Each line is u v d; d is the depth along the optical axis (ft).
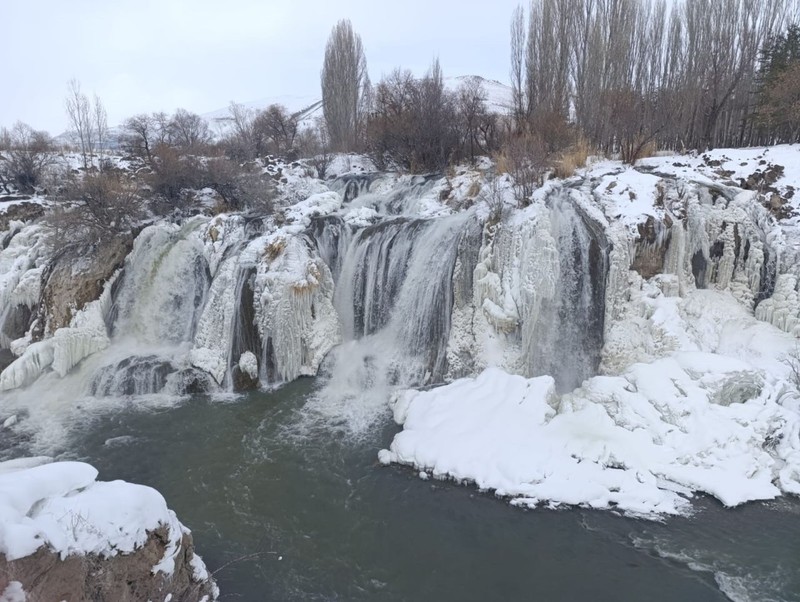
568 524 33.40
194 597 26.32
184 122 165.17
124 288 63.77
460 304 54.03
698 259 53.26
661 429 38.58
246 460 41.78
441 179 86.58
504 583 29.48
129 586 22.03
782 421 38.22
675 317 48.29
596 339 49.96
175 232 69.05
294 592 29.19
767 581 28.48
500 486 36.60
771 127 79.20
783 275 49.42
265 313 54.60
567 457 37.68
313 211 71.82
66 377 55.21
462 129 105.60
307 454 42.42
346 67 140.77
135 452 43.24
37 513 20.63
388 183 94.84
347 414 48.55
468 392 45.47
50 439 45.34
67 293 60.64
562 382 49.44
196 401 51.83
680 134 86.33
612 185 58.03
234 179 83.46
